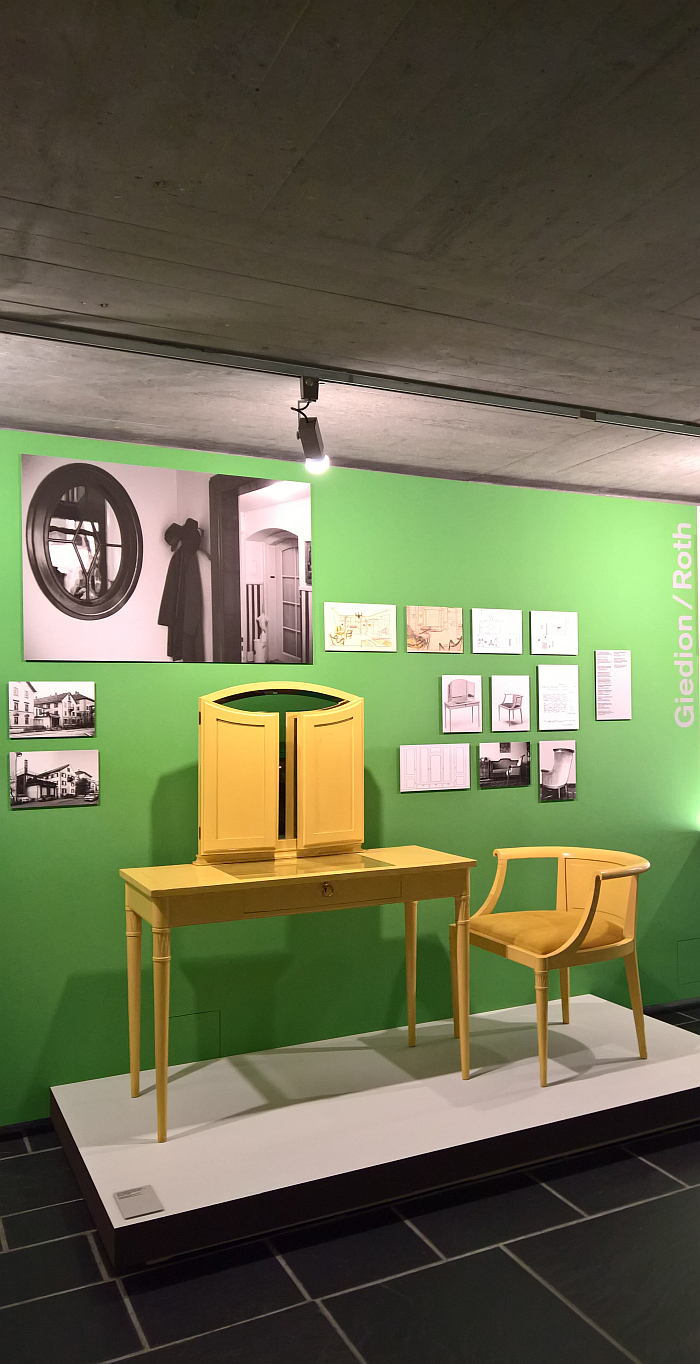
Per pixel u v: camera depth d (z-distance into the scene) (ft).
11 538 11.51
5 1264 8.73
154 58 5.46
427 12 5.17
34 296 8.43
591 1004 14.71
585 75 5.72
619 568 15.98
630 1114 10.84
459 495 14.51
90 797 11.85
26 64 5.46
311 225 7.34
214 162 6.47
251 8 5.11
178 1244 8.48
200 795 11.54
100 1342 7.64
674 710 16.48
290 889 10.78
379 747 13.75
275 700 12.92
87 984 11.85
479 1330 7.73
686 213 7.30
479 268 8.11
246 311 8.84
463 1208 9.70
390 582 13.89
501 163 6.59
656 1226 9.29
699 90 5.86
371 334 9.45
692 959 16.43
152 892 9.93
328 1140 9.89
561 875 13.51
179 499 12.41
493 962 14.51
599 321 9.27
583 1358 7.38
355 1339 7.64
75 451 11.85
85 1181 9.48
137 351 9.45
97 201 6.91
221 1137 9.99
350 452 13.65
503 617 14.80
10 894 11.47
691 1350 7.46
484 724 14.62
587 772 15.53
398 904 13.71
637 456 14.06
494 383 10.96
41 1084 11.62
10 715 11.44
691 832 16.56
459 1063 12.15
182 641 12.40
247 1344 7.60
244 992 12.71
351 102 5.90
